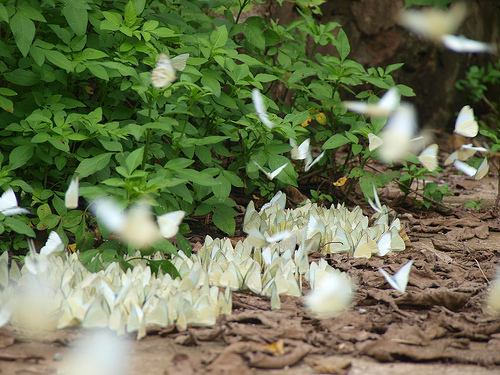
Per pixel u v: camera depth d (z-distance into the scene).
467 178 10.90
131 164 4.25
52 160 5.44
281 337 3.66
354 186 8.04
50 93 5.57
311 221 5.72
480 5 15.94
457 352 3.54
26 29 4.85
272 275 4.73
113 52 5.84
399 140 4.31
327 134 7.70
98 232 5.90
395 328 3.87
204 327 3.85
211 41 5.56
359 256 5.58
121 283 4.25
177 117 6.01
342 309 4.27
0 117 5.46
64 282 4.26
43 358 3.33
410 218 7.35
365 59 14.26
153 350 3.49
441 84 15.11
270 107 6.85
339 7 14.15
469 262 5.64
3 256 4.67
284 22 12.94
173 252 4.33
